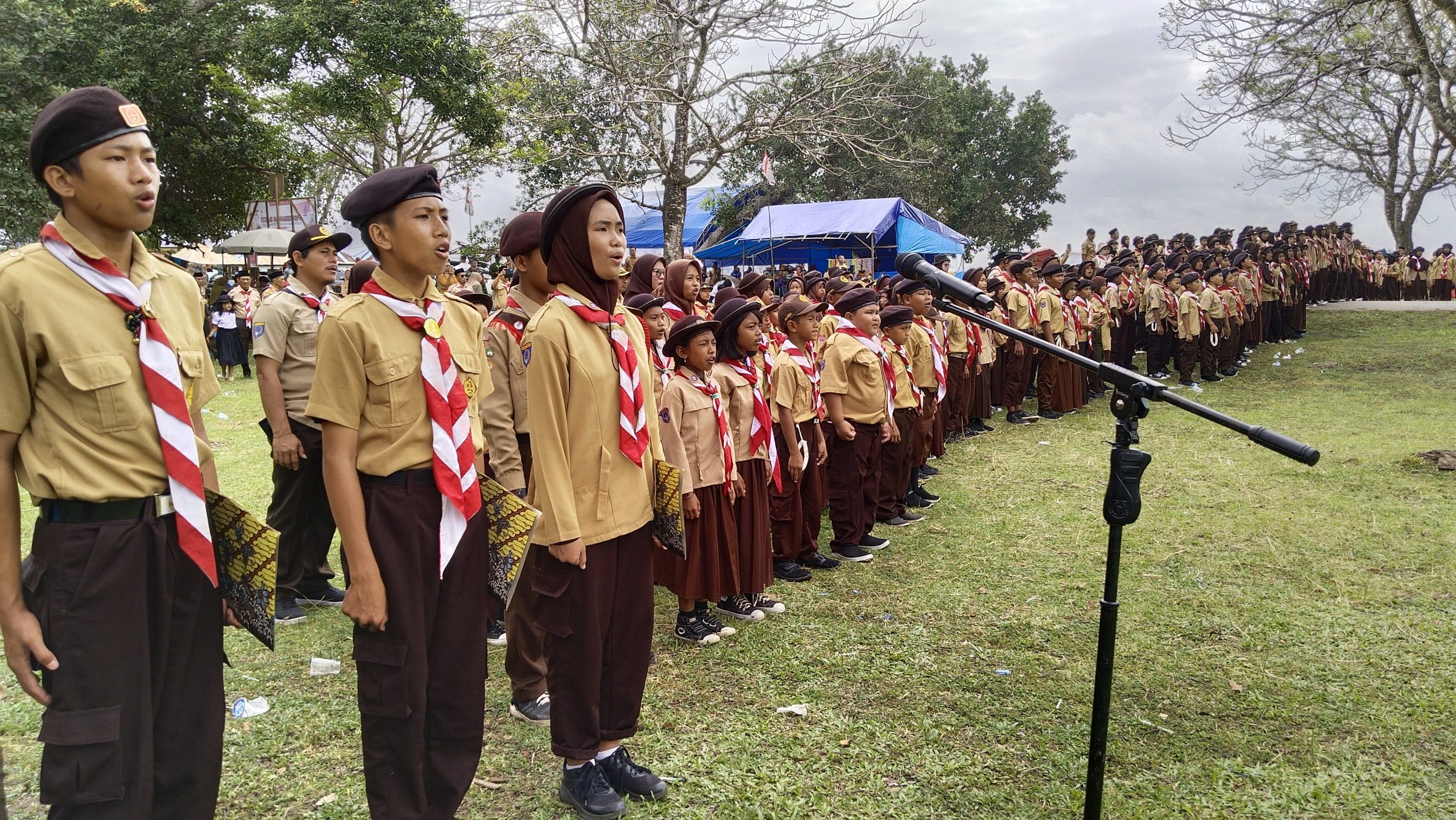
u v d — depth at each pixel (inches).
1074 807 116.9
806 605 190.2
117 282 82.7
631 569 114.3
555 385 107.6
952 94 1285.7
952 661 161.0
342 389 91.1
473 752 101.1
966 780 123.0
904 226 797.9
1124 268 530.6
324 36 596.4
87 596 80.0
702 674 156.3
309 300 175.2
